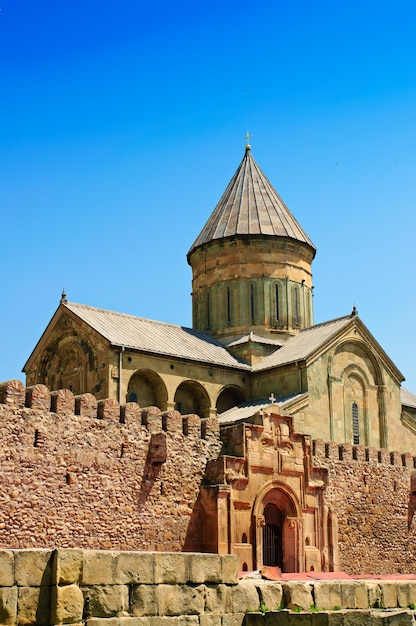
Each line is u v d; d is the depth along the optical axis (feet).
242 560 104.12
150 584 59.52
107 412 97.86
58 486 91.15
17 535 86.63
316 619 63.21
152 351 140.05
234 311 165.68
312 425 144.15
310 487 115.44
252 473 108.58
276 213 172.45
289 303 166.71
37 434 90.48
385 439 155.94
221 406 152.46
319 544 114.62
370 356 158.71
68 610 54.70
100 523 94.07
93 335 138.82
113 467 96.84
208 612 62.39
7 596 53.01
